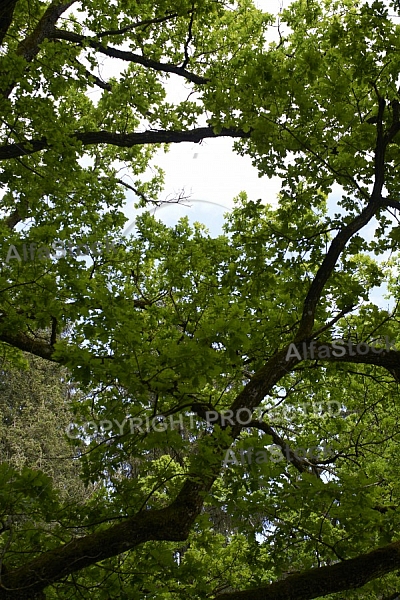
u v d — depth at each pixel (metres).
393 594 6.53
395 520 4.65
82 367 3.50
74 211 7.25
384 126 5.43
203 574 4.64
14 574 3.78
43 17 7.76
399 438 8.65
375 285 6.37
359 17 4.79
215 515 10.66
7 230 5.52
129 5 8.60
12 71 6.07
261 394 4.81
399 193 5.68
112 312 3.65
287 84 4.86
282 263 5.98
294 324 6.28
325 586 4.27
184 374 3.51
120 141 8.14
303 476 4.19
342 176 5.31
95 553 3.88
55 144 6.57
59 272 4.56
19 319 4.75
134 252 7.98
